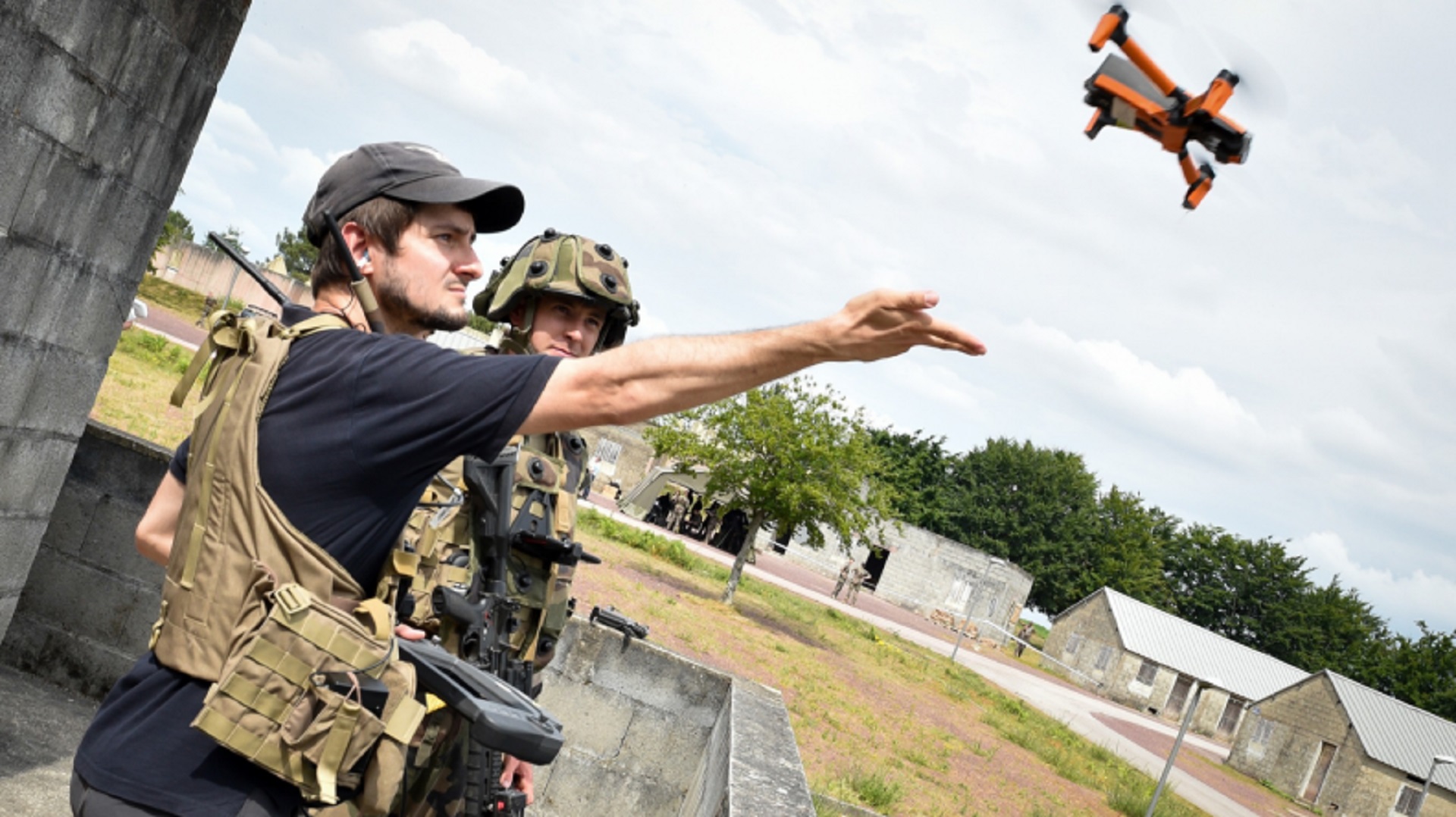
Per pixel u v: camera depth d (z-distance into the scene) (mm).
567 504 3279
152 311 43188
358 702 1469
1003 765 20469
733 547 47562
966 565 59438
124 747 1459
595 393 1453
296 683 1435
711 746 4672
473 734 1654
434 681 1690
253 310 1689
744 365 1412
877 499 25984
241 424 1492
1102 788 23109
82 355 3758
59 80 3342
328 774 1448
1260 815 33938
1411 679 90875
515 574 3072
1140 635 60125
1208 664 59844
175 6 3682
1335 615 96000
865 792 13141
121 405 17500
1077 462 91500
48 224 3455
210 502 1501
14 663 4500
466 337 33125
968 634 56156
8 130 3225
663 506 45594
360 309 1740
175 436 16156
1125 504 94250
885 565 59969
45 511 3865
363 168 1741
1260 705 52562
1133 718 51344
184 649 1480
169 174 3885
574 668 4941
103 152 3582
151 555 1764
